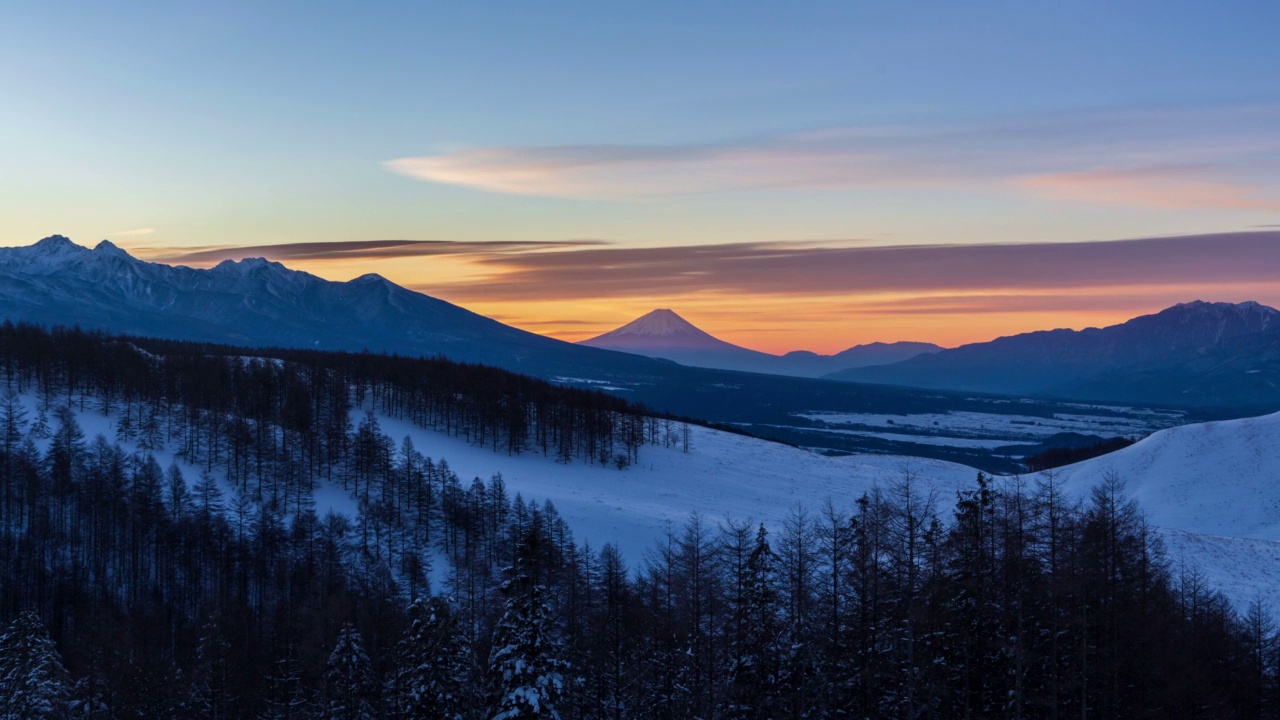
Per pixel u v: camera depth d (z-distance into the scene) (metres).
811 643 38.97
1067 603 37.44
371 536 100.94
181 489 102.00
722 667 41.56
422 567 90.69
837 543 40.66
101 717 53.38
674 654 44.56
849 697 38.25
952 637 37.75
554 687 34.97
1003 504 40.62
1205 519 116.88
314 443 124.81
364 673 48.28
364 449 120.31
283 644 67.56
